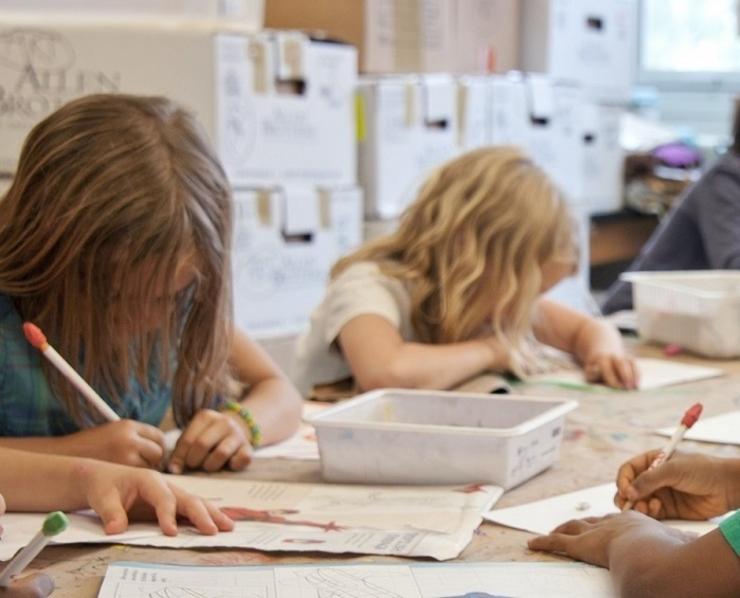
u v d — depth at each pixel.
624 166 4.45
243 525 1.28
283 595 1.06
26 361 1.56
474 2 3.71
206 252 1.52
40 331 1.45
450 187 2.23
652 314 2.56
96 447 1.48
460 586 1.09
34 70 2.64
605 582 1.11
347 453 1.46
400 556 1.17
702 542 1.02
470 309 2.19
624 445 1.67
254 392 1.80
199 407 1.67
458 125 3.36
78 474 1.32
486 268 2.18
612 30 4.13
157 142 1.49
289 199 2.87
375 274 2.20
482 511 1.32
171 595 1.06
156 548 1.20
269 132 2.84
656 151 4.53
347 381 2.24
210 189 1.54
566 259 2.25
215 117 2.70
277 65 2.83
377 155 3.16
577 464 1.56
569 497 1.41
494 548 1.22
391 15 3.44
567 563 1.16
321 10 3.41
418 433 1.43
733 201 3.20
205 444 1.55
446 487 1.43
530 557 1.19
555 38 3.88
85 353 1.53
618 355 2.19
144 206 1.44
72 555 1.19
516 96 3.53
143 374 1.58
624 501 1.33
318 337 2.23
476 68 3.74
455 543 1.20
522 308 2.19
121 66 2.66
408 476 1.45
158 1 2.71
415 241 2.23
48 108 2.64
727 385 2.15
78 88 2.65
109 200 1.45
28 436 1.58
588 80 4.08
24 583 1.04
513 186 2.20
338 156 3.03
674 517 1.33
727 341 2.40
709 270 3.29
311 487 1.45
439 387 2.05
